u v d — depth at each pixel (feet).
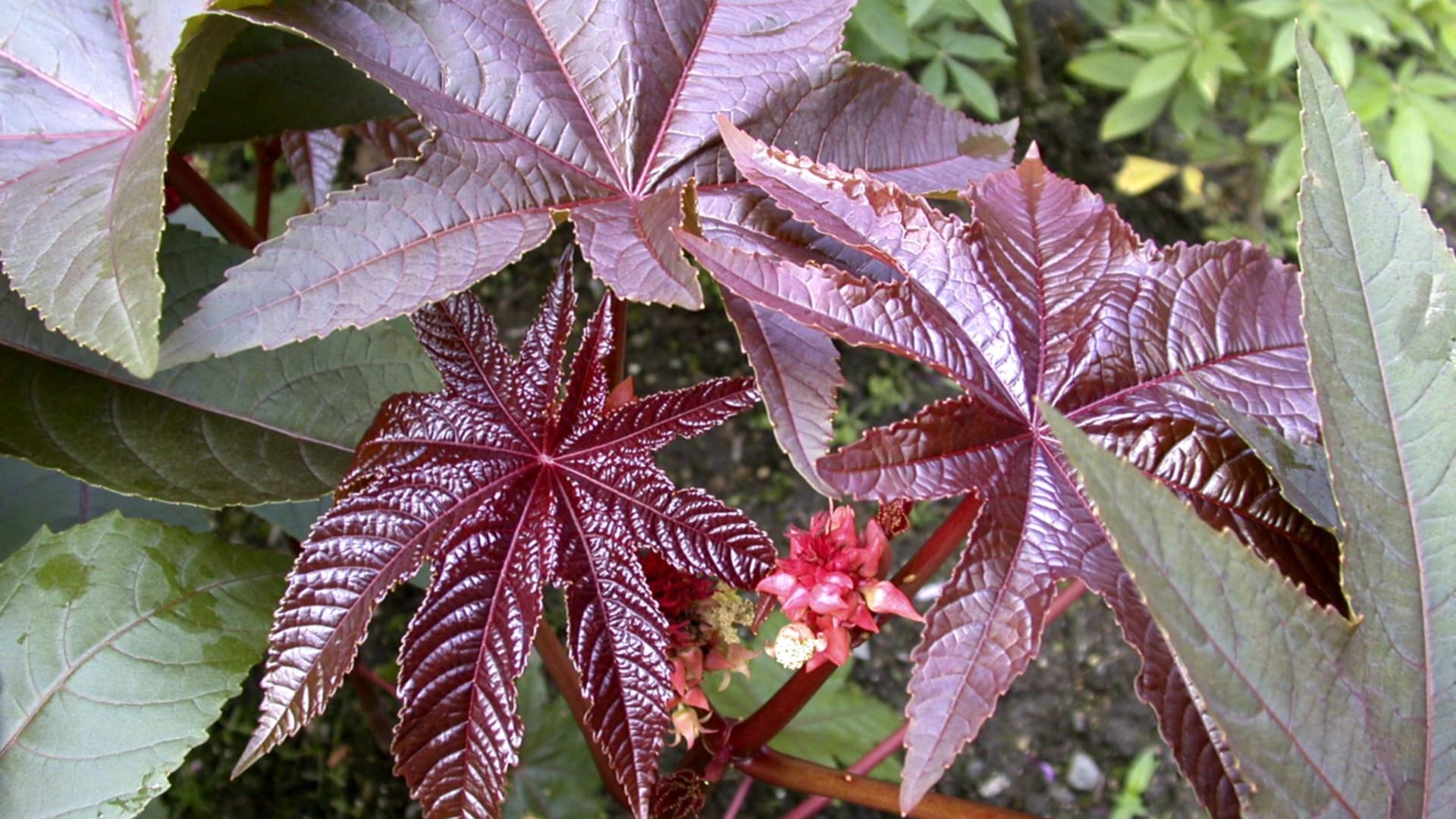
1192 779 1.11
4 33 1.45
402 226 1.26
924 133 1.52
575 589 1.37
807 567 1.38
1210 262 1.28
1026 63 4.26
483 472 1.40
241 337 1.16
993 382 1.25
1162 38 3.51
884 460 1.17
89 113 1.46
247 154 3.79
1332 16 3.37
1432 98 3.71
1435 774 1.08
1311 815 0.99
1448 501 1.10
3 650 1.48
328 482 1.66
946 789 3.26
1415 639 1.09
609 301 1.43
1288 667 0.99
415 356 1.74
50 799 1.44
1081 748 3.30
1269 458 1.17
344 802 3.03
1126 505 0.90
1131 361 1.28
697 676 1.56
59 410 1.60
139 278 1.14
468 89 1.39
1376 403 1.10
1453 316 1.10
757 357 1.26
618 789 2.09
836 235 1.24
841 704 2.78
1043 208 1.27
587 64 1.42
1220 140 4.02
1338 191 1.10
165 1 1.42
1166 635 0.92
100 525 1.56
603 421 1.42
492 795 1.30
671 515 1.38
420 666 1.32
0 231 1.28
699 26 1.45
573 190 1.38
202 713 1.49
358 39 1.37
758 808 3.17
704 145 1.45
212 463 1.62
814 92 1.47
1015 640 1.14
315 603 1.31
